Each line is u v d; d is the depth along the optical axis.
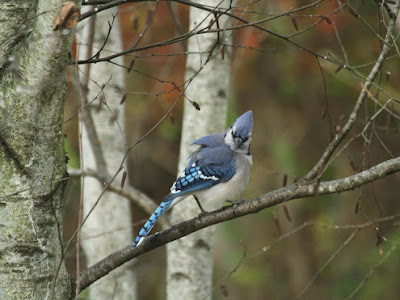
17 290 6.04
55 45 5.45
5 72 5.89
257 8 10.50
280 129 16.23
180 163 10.61
